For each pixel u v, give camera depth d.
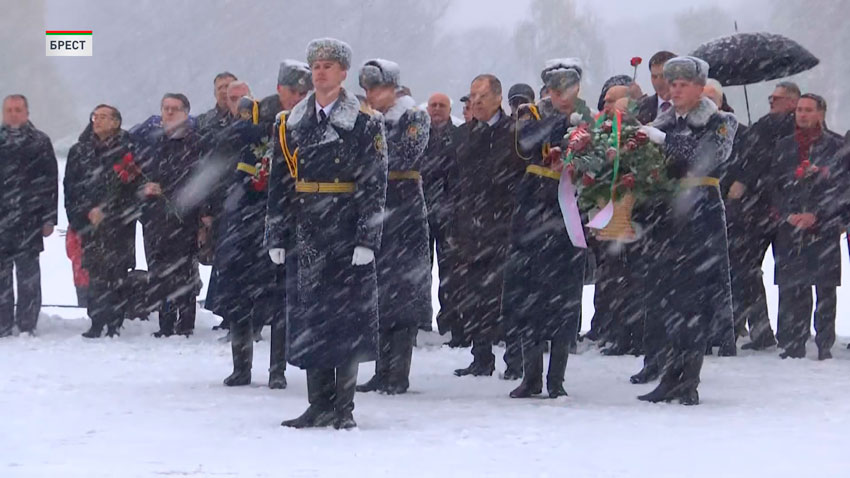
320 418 8.70
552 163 10.27
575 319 10.48
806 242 13.48
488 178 12.00
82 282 16.30
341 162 8.48
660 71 12.55
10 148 14.99
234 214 10.88
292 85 10.43
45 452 7.66
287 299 8.70
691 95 9.97
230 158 12.87
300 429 8.59
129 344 14.27
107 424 8.76
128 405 9.72
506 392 10.96
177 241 14.95
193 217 14.97
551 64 10.39
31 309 15.24
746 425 9.00
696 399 10.18
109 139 14.94
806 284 13.45
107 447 7.84
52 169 15.24
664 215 10.16
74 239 16.30
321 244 8.52
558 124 10.31
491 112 12.00
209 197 14.77
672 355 10.23
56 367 12.14
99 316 14.89
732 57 14.52
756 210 13.94
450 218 13.14
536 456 7.66
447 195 13.84
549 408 9.74
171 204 14.83
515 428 8.73
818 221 13.46
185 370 12.09
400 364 10.86
